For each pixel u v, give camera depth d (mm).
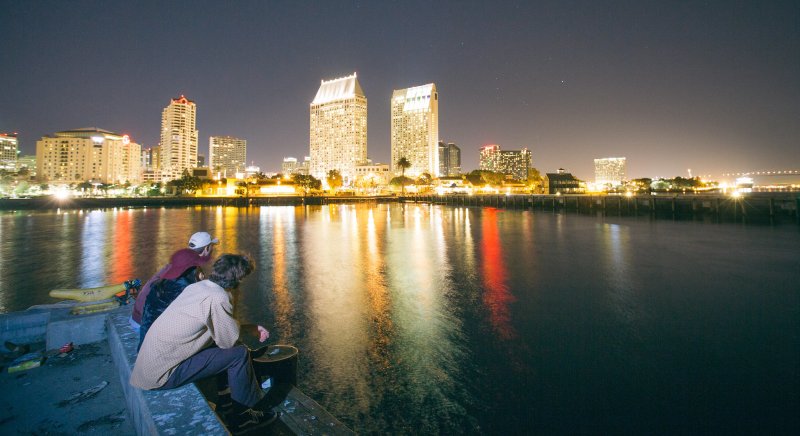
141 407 3500
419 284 16344
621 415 7039
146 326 3988
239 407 3820
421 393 7824
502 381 8195
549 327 11148
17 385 4879
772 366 8672
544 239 32094
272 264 21281
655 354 9328
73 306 6559
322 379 8359
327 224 51719
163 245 31078
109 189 191500
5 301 15047
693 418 6922
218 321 3586
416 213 78125
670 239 31219
